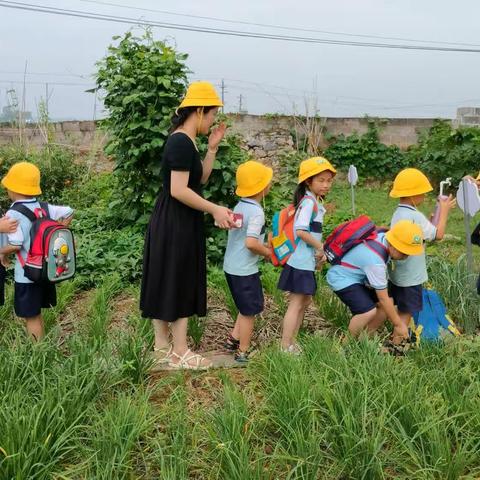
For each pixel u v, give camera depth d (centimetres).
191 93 424
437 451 313
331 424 340
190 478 318
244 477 295
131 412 334
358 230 461
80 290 638
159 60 712
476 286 541
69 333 515
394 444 332
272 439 349
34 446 303
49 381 360
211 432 329
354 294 462
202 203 418
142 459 329
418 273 481
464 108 1747
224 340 516
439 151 1403
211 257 709
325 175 462
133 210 761
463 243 938
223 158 700
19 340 407
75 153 1207
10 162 1016
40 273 434
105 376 383
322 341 435
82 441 337
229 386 387
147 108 709
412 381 364
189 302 435
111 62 740
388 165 1511
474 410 345
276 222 477
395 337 485
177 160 412
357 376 374
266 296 623
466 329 525
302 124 1462
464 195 538
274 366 392
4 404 324
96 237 735
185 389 408
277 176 1242
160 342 455
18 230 433
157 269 427
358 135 1519
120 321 543
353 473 309
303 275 460
